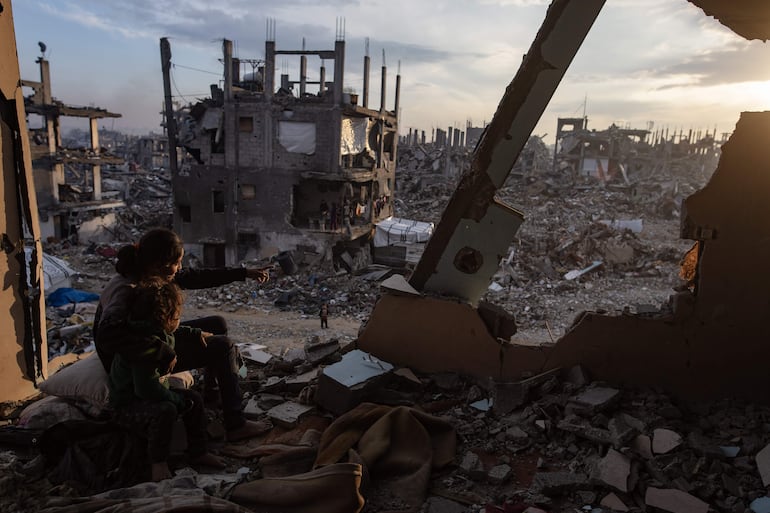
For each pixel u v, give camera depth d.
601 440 3.50
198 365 3.79
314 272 27.28
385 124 34.50
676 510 2.93
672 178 65.62
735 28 4.30
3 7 3.80
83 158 36.34
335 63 26.53
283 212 28.28
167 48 27.52
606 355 4.29
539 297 24.56
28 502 2.71
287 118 27.27
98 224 38.09
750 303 3.92
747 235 3.86
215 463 3.43
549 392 4.18
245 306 22.98
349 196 29.95
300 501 2.87
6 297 4.02
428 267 4.86
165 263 3.15
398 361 4.83
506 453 3.66
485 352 4.55
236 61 31.61
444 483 3.32
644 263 29.97
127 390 3.10
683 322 4.10
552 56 4.19
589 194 59.09
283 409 4.14
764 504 2.98
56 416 3.38
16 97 3.97
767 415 3.76
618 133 70.25
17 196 4.07
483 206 4.58
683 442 3.48
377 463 3.31
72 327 15.51
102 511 2.51
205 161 28.58
